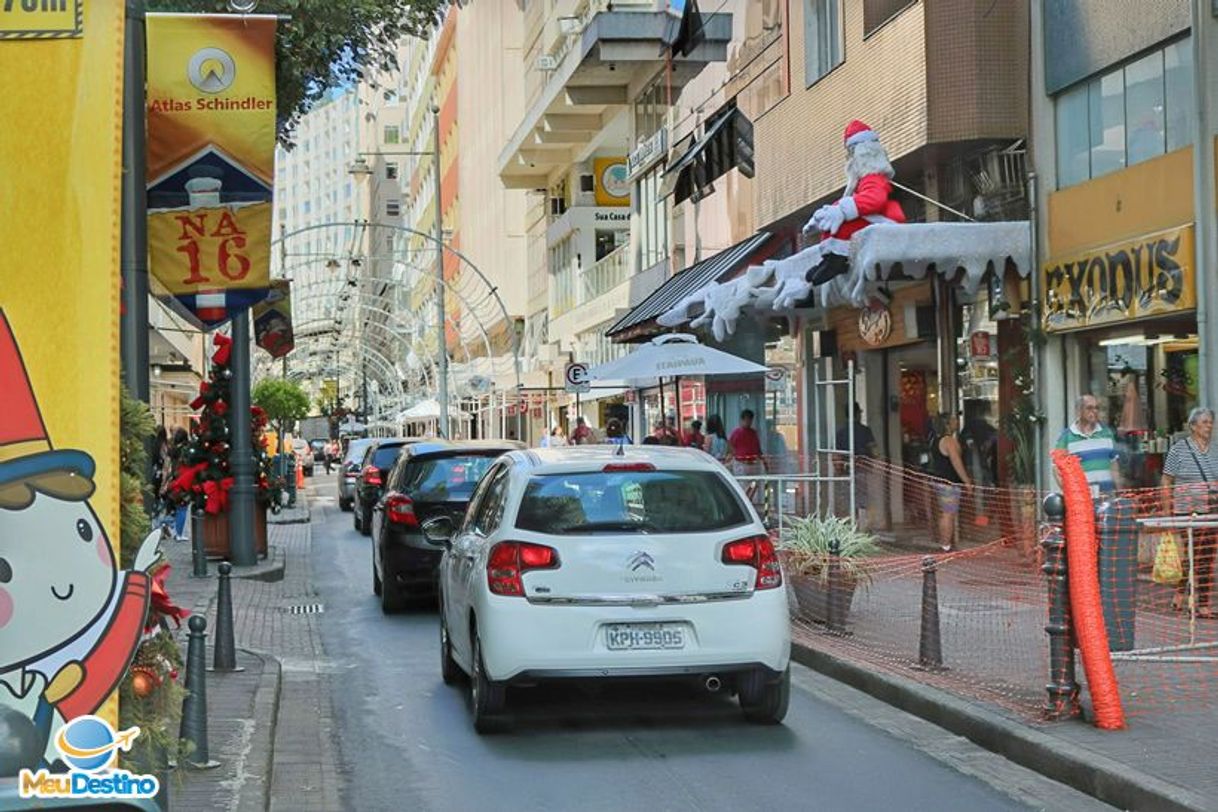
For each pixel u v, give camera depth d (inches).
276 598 672.4
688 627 331.9
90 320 196.9
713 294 832.3
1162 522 375.9
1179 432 556.1
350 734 353.7
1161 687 355.6
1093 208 599.2
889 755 322.0
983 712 339.3
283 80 616.4
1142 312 555.5
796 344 963.3
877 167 669.9
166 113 482.6
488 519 367.2
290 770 313.0
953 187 716.7
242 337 768.3
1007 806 277.0
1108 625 370.0
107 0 198.5
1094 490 505.0
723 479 351.3
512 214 2508.6
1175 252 532.1
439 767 315.3
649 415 1402.6
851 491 605.3
